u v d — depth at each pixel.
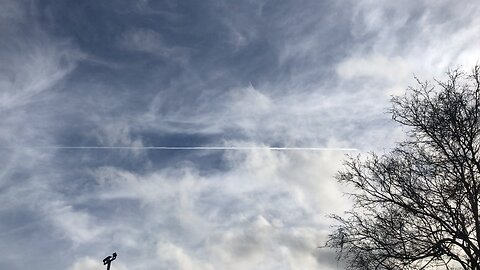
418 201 14.92
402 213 15.18
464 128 15.05
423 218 14.89
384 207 15.66
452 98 15.62
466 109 15.34
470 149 14.75
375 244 15.09
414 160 15.80
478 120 15.18
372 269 14.85
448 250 14.10
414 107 16.11
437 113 15.56
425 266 14.62
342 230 15.55
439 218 14.41
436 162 15.27
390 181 15.67
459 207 14.49
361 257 15.06
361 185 16.09
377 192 15.88
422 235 14.72
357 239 15.27
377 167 16.06
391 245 14.84
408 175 15.64
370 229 15.36
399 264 14.62
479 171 14.66
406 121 16.20
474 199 14.27
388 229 15.01
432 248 14.34
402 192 15.55
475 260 13.71
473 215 14.36
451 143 15.18
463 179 14.43
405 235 14.91
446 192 14.95
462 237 13.88
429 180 15.38
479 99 15.42
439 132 15.41
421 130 15.95
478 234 13.92
